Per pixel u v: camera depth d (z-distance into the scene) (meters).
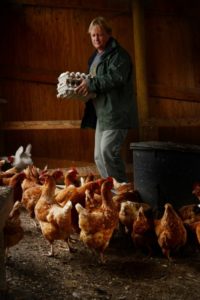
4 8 5.14
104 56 3.43
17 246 2.73
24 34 5.20
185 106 5.54
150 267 2.48
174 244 2.53
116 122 3.42
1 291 1.89
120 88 3.42
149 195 3.22
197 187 2.86
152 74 5.46
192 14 5.52
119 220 2.86
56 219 2.46
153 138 5.27
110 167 3.52
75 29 5.32
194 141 5.54
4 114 5.17
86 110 3.68
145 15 5.38
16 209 2.41
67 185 3.37
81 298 2.03
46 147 5.28
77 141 5.36
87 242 2.46
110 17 5.36
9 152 5.19
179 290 2.17
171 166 3.06
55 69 5.29
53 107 5.29
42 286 2.12
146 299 2.05
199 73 5.54
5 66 5.16
